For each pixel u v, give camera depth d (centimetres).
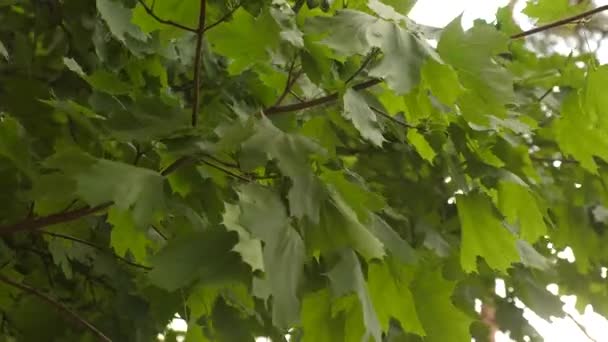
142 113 139
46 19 182
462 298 206
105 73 154
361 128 138
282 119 161
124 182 123
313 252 129
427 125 167
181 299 165
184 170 142
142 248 157
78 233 169
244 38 143
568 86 178
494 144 169
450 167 170
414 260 141
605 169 197
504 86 140
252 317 160
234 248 123
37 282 177
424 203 192
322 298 138
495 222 167
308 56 142
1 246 162
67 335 173
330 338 138
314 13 146
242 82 179
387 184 192
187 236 127
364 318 126
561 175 201
